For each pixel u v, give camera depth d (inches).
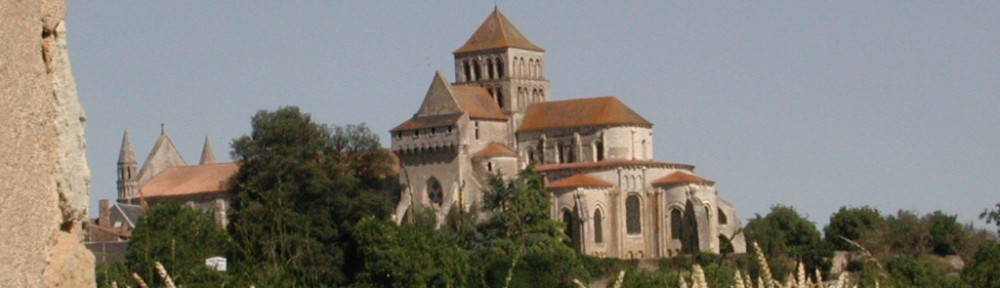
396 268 1604.3
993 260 2488.9
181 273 1236.5
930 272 2610.7
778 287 923.4
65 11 663.1
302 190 7440.9
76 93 673.0
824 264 2997.0
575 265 3789.4
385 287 1653.5
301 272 1307.8
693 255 1242.6
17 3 613.9
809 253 2997.0
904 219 7485.2
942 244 7027.6
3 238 594.9
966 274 2524.6
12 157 604.7
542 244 7751.0
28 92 620.7
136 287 1213.7
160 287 1204.5
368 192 7618.1
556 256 3666.3
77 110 672.4
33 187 622.8
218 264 1294.3
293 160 7613.2
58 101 656.4
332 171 7687.0
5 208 597.3
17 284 603.8
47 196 635.5
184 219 1334.9
